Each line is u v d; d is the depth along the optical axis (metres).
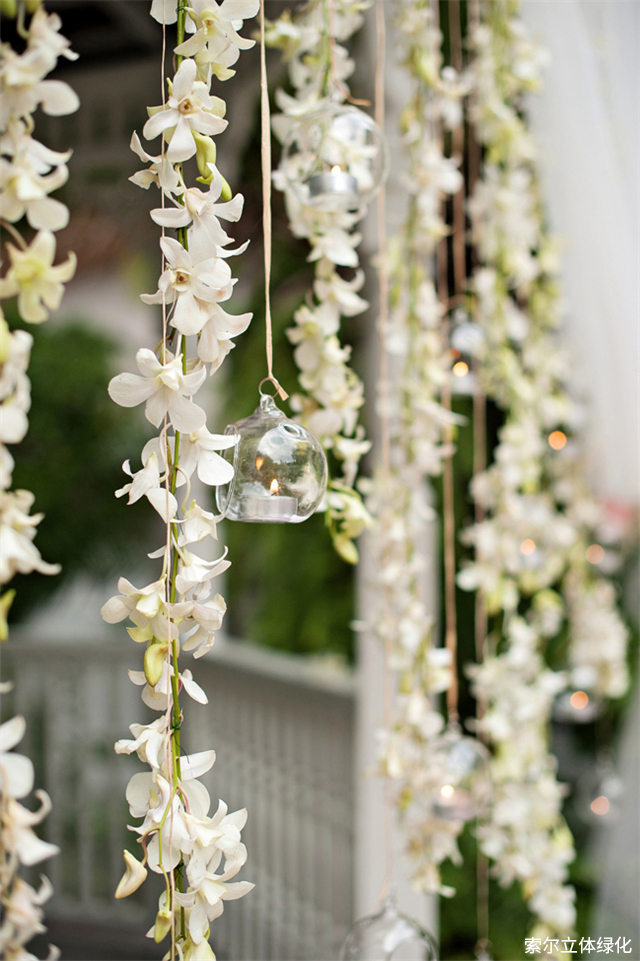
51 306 1.14
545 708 2.09
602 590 2.52
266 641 3.59
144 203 3.83
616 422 2.33
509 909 2.72
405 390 1.68
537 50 1.90
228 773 3.51
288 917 3.18
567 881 2.76
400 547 1.65
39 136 3.49
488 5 1.89
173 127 1.21
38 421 5.31
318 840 3.08
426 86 1.67
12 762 1.13
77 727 3.92
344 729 2.99
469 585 1.93
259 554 3.70
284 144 1.45
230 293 1.21
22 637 4.07
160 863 1.19
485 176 2.00
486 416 2.71
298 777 3.17
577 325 2.30
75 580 5.47
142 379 1.19
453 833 1.64
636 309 2.17
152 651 1.20
